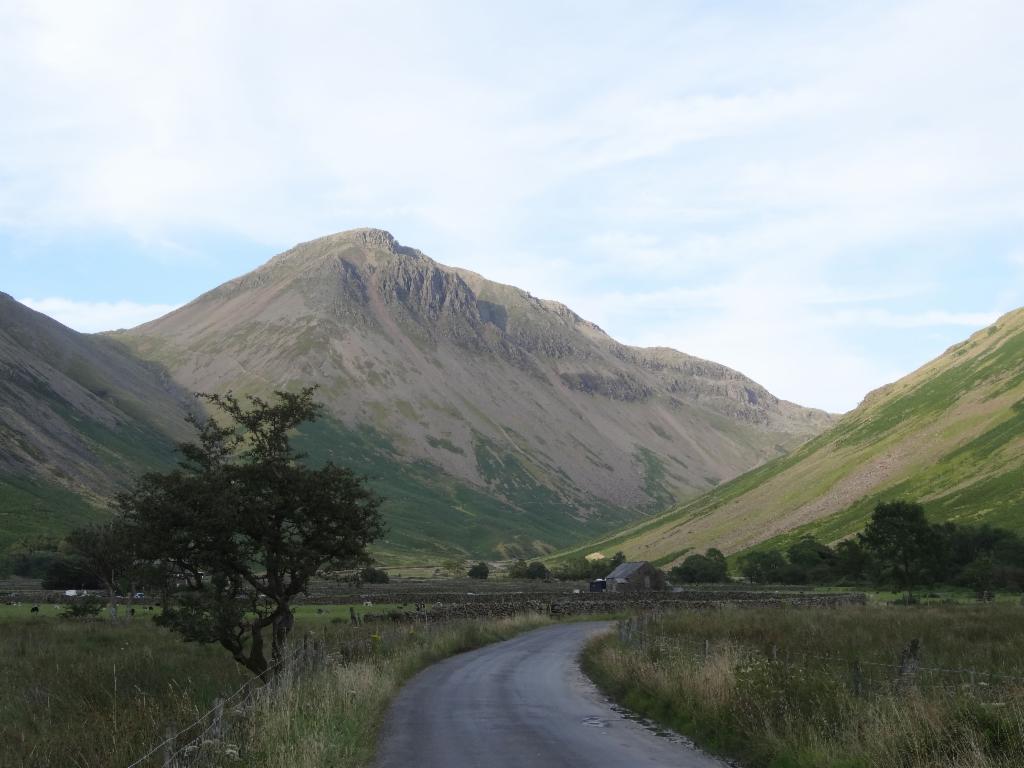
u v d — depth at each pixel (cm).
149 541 2292
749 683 1576
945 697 1320
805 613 4609
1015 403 19812
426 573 19138
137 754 1121
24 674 2081
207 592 2333
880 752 1116
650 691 1988
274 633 2488
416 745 1492
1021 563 10175
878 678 1792
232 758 1116
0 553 12850
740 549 19288
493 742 1522
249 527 2352
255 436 2512
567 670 2967
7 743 1270
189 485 2358
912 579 10088
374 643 3145
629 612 6825
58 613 5541
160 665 2342
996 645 2453
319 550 2459
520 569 17112
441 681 2616
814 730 1295
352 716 1598
